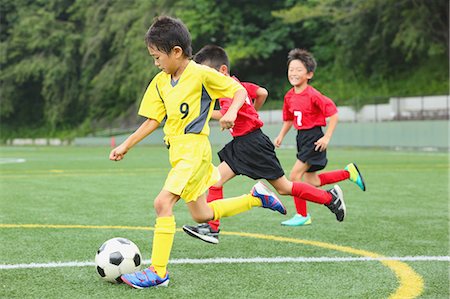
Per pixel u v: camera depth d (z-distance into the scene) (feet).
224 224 44.57
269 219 47.01
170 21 28.32
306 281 27.58
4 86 343.87
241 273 29.19
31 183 79.10
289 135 218.38
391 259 32.17
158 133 273.33
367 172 92.63
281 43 271.90
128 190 69.72
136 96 299.38
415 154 150.82
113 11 306.96
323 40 266.16
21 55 343.26
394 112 200.34
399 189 68.80
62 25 332.60
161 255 26.86
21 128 353.92
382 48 240.53
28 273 29.30
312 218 47.37
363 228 42.68
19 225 44.24
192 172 28.09
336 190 38.52
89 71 323.57
